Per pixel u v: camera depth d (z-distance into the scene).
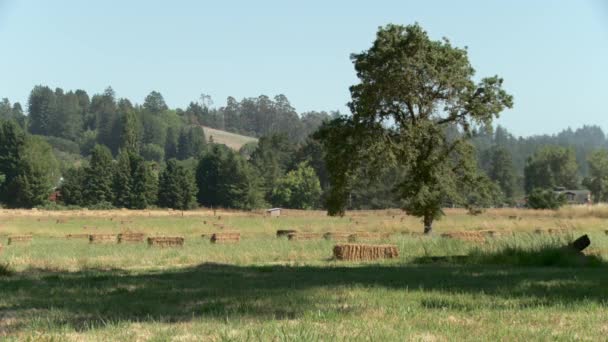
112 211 101.38
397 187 50.88
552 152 164.88
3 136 122.94
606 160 153.12
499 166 173.50
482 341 8.93
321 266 23.34
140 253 28.92
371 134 48.84
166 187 132.25
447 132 50.38
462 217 76.25
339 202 50.88
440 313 11.23
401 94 48.34
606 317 10.88
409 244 29.30
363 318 10.66
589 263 23.30
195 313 11.41
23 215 86.50
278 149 171.25
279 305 12.21
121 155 132.88
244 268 22.50
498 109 48.81
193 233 52.22
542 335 9.34
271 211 106.56
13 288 15.85
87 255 28.08
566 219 64.31
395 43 48.44
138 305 12.45
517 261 23.88
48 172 124.19
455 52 49.00
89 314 11.44
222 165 135.62
